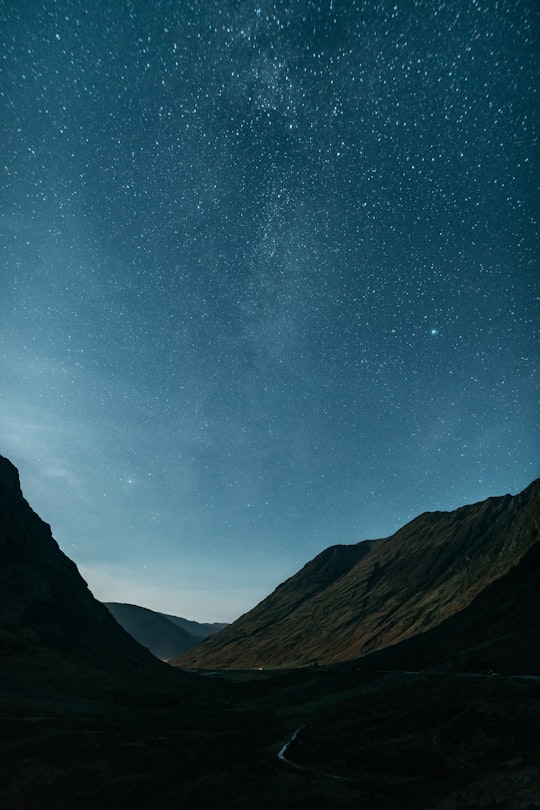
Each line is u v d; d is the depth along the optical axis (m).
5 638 100.44
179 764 46.09
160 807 35.59
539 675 65.62
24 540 145.38
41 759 48.94
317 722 67.06
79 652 116.62
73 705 84.69
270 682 116.00
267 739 59.03
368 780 40.62
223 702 100.62
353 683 95.75
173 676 130.88
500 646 88.69
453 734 46.62
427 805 32.94
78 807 36.66
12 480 164.88
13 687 86.56
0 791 41.22
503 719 46.50
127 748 52.62
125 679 108.69
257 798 36.50
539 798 30.73
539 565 132.88
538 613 105.12
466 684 61.47
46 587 130.75
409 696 66.75
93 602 152.62
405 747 46.91
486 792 33.41
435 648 113.81
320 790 37.81
